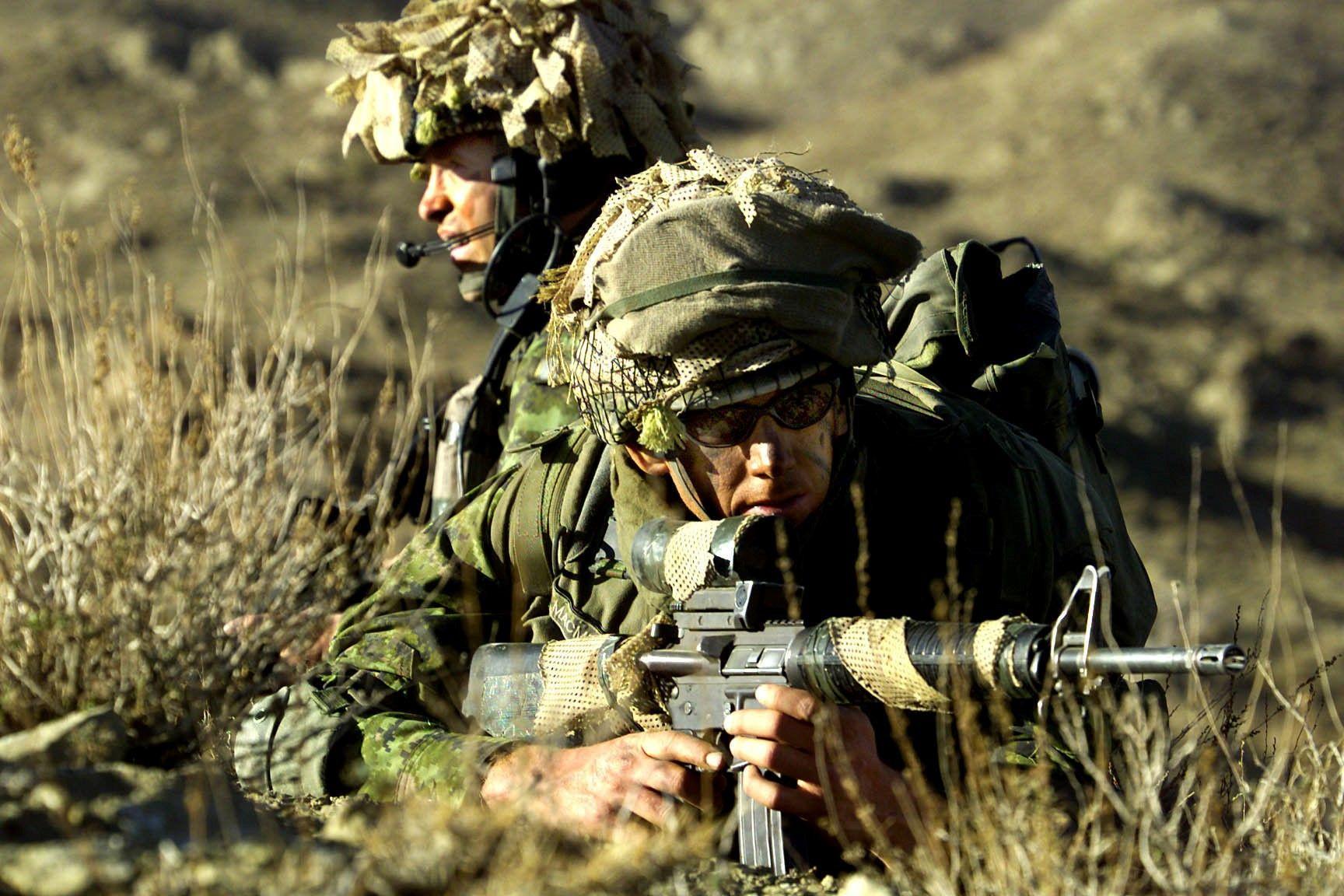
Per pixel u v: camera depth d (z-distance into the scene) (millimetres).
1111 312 101188
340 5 135250
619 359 10500
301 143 100438
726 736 9594
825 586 10961
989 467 11211
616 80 17625
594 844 8750
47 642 9625
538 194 17609
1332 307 103688
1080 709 9297
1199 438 87875
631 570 10500
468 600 12156
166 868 7211
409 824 7660
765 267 10156
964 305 12664
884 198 119312
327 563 11727
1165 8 145875
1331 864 8867
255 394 11961
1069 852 8422
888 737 10289
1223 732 10367
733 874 9172
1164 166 121625
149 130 97875
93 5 118062
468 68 17109
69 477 10469
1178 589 10047
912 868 8852
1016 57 146000
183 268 72062
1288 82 133875
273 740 11234
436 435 17438
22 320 12062
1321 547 77062
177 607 10016
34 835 7582
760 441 10305
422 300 76562
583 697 10398
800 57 155625
